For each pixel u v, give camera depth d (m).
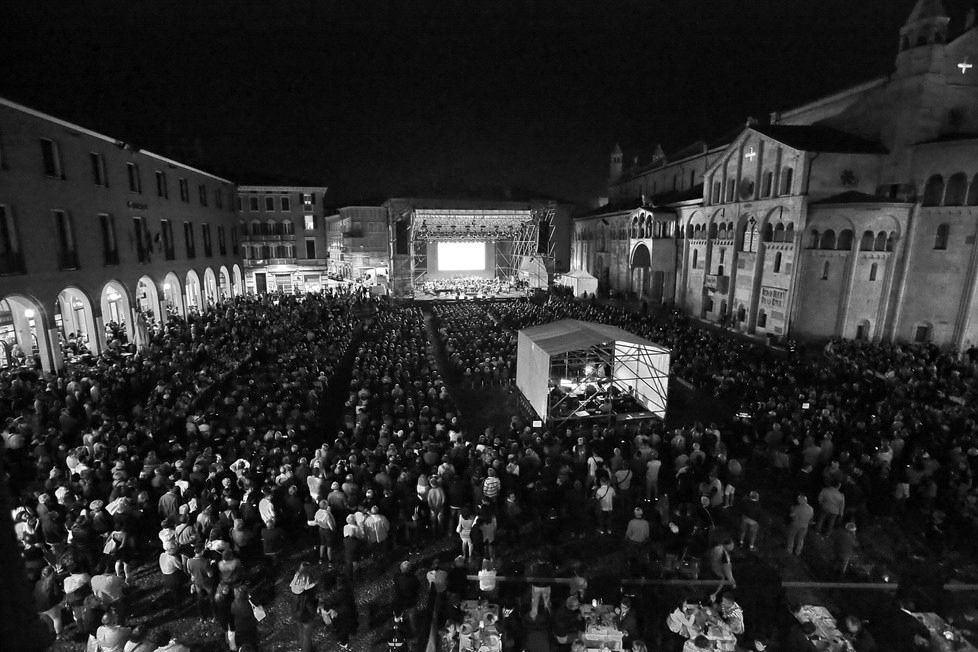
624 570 13.12
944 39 32.53
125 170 32.44
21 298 23.84
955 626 10.62
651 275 54.06
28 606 2.87
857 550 14.12
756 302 39.44
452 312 47.75
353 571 12.59
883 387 24.09
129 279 32.50
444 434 18.42
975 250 30.91
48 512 12.05
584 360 25.11
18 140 23.45
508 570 12.95
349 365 31.39
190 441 17.78
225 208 52.81
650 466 15.72
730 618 10.20
